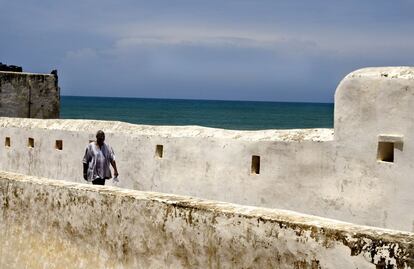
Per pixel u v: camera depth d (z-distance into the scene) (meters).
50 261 7.87
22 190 8.37
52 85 19.70
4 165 15.04
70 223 7.62
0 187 8.73
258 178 9.84
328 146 8.84
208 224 6.09
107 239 7.14
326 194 8.86
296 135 9.41
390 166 8.09
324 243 5.20
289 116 114.00
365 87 8.30
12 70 20.25
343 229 5.13
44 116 19.56
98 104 174.50
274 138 9.65
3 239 8.66
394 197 8.06
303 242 5.34
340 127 8.66
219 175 10.47
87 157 11.43
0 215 8.73
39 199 8.09
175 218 6.41
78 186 7.62
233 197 10.23
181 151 11.13
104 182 11.65
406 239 4.82
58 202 7.80
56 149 13.69
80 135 13.12
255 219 5.72
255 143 9.90
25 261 8.24
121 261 6.97
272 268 5.59
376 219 8.27
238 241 5.84
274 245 5.56
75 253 7.55
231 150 10.29
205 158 10.72
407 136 7.88
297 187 9.27
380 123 8.16
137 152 11.93
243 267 5.81
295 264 5.41
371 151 8.28
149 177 11.69
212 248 6.06
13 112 18.86
